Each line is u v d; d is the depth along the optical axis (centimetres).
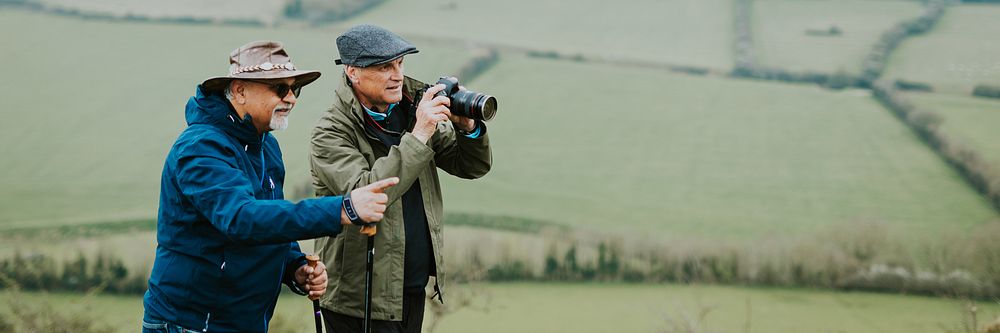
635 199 4038
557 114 5088
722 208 3928
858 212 3650
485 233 3238
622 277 2919
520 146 4712
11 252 2920
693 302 2477
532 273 2845
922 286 2594
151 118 4978
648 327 2147
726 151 4662
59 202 3922
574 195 4062
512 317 2164
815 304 2491
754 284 2883
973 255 2717
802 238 3225
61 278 2550
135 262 2723
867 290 2650
